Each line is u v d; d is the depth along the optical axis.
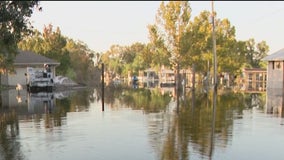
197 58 41.09
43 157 8.41
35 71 34.53
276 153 8.73
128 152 8.81
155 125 12.85
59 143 9.87
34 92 31.92
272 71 35.62
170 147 9.29
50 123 13.42
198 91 33.50
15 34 9.72
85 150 9.07
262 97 26.00
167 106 19.58
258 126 12.58
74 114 16.14
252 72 59.16
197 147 9.27
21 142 9.99
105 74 78.94
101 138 10.54
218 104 20.59
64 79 43.38
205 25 43.09
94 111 17.33
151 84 56.78
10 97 25.61
